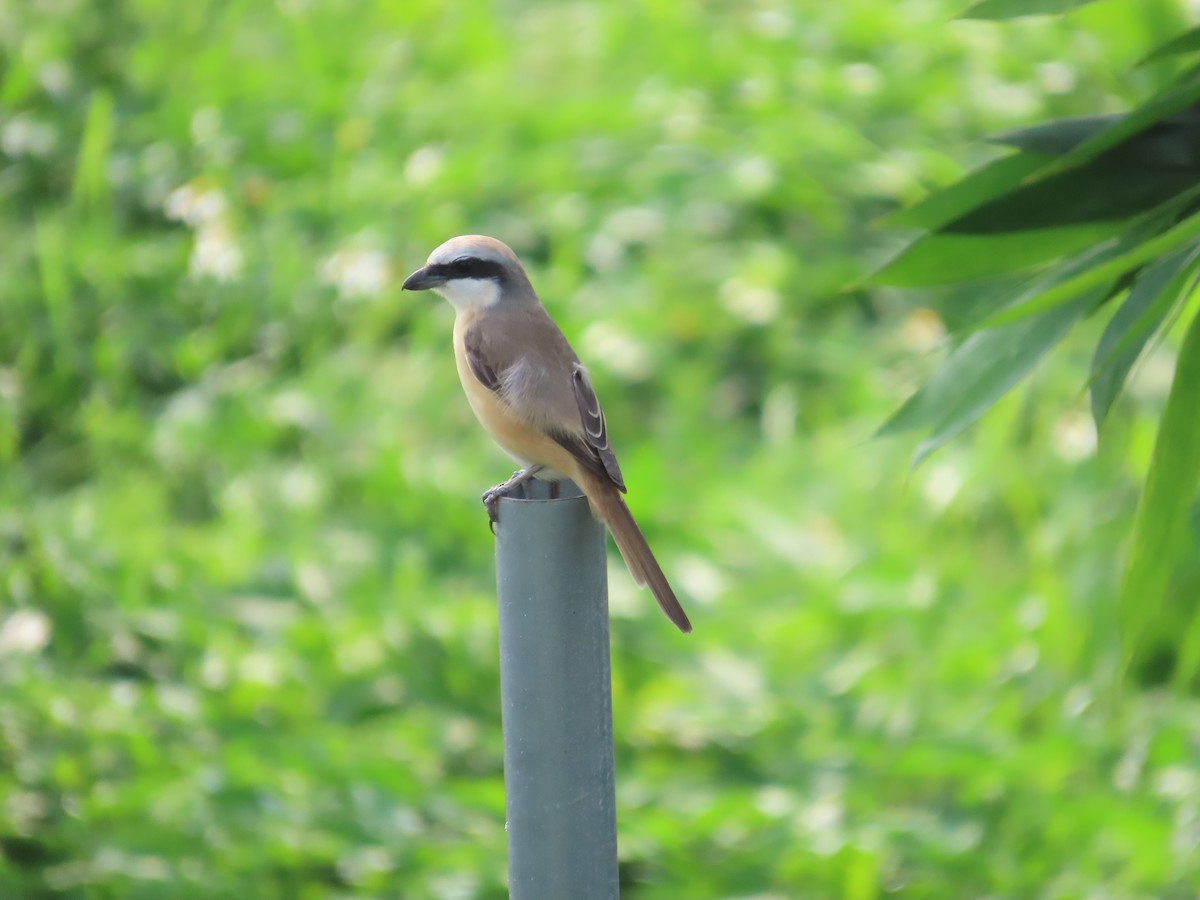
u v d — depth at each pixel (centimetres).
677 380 1333
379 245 1412
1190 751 940
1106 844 890
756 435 1315
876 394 1294
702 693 1045
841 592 1123
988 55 1574
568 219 1454
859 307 1409
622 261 1436
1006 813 938
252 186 1481
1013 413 1209
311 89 1619
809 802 951
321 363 1349
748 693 1047
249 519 1187
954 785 975
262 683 1023
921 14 1642
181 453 1277
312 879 886
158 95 1617
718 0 1761
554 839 471
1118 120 504
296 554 1141
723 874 895
